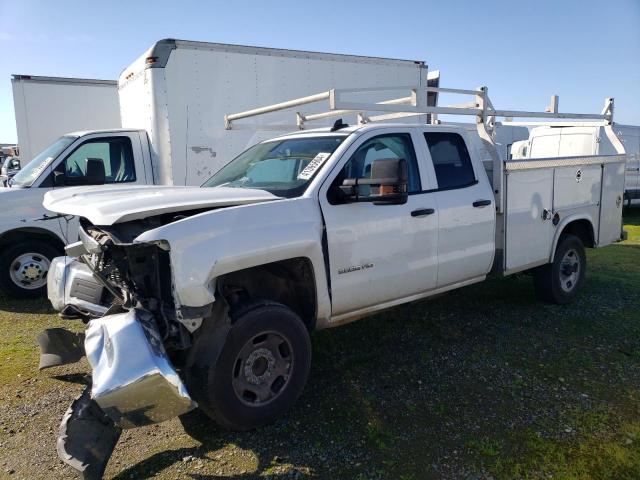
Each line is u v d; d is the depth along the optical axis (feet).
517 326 17.95
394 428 11.69
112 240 10.73
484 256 16.69
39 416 12.44
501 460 10.47
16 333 18.20
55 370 15.06
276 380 11.90
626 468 10.14
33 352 16.39
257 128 23.44
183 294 10.09
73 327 18.83
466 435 11.37
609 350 15.89
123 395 9.11
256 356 11.46
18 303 21.97
